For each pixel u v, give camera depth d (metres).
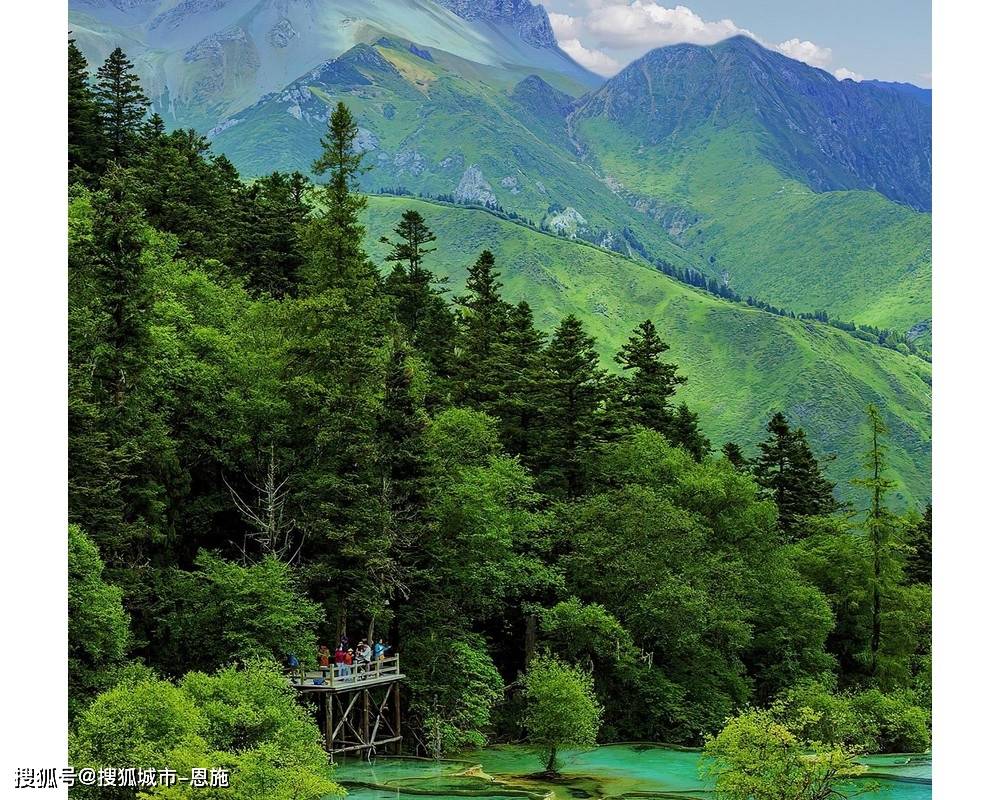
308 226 70.19
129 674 42.59
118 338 53.28
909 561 98.62
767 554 79.06
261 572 51.47
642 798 52.44
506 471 68.12
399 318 94.50
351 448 57.22
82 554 42.78
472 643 62.69
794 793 44.50
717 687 70.25
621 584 68.44
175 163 93.25
